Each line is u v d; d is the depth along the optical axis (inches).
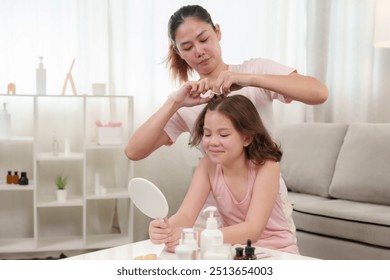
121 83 133.1
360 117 142.9
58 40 127.3
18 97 126.9
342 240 101.8
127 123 134.4
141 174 136.7
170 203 139.4
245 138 54.2
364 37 141.3
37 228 118.4
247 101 54.8
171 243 48.5
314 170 120.9
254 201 52.6
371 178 109.1
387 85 140.8
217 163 52.8
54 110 129.9
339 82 144.4
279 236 55.7
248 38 143.6
